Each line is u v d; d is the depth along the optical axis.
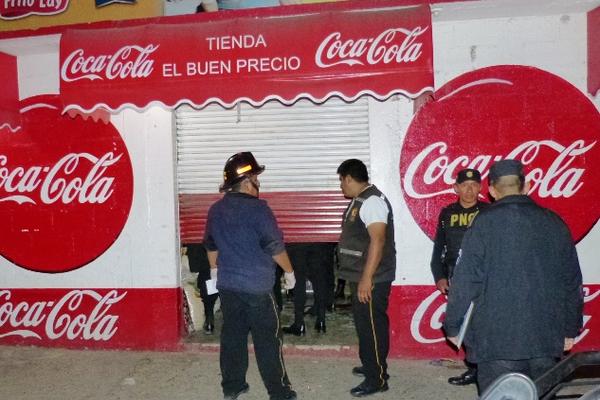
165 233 5.38
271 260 4.08
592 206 4.75
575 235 4.77
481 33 4.81
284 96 4.28
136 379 4.80
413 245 5.01
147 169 5.36
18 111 5.46
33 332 5.64
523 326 2.92
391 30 4.18
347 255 4.24
